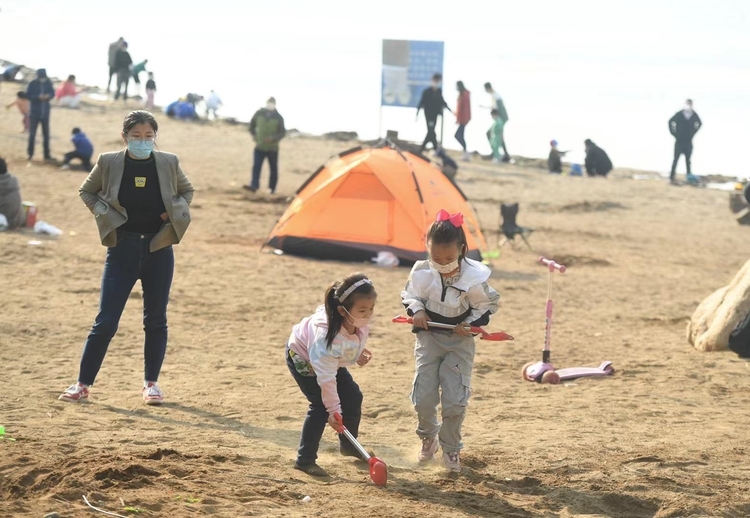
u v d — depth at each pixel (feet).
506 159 161.38
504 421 36.52
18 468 24.91
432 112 143.64
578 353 51.24
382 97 155.53
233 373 42.57
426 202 77.00
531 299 67.97
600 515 25.90
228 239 82.38
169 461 27.04
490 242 94.63
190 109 168.45
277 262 73.67
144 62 191.31
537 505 26.23
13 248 68.44
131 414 34.24
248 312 56.85
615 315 63.62
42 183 100.58
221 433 32.32
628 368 47.60
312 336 27.63
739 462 31.37
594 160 154.81
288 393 39.22
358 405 29.71
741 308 51.52
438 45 152.76
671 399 41.29
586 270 82.53
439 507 25.31
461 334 28.17
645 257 92.12
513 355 50.14
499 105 158.71
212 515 22.66
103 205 35.12
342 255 76.54
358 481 27.48
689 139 154.71
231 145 144.77
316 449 28.09
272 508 23.71
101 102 172.65
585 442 33.24
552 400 40.47
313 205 78.07
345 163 79.20
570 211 120.47
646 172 169.27
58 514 21.48
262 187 113.91
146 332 36.42
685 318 62.75
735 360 49.85
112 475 24.63
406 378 43.34
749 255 97.35
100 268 64.64
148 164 35.14
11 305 52.65
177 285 62.95
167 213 35.32
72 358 42.68
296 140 157.28
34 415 32.76
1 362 41.11
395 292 65.92
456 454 28.96
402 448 32.01
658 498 27.04
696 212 126.62
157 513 22.38
